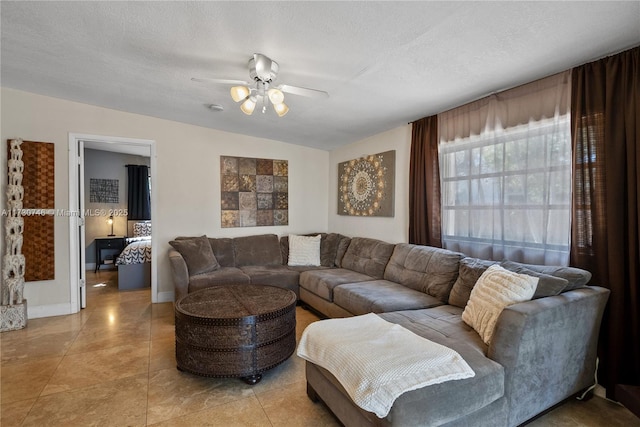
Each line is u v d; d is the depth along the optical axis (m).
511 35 1.93
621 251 2.07
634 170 2.01
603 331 2.18
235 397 2.18
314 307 3.73
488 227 2.91
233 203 4.76
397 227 4.00
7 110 3.53
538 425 1.92
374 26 1.94
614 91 2.09
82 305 4.02
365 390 1.47
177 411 2.03
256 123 4.23
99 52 2.58
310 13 1.86
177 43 2.33
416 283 3.11
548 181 2.47
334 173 5.32
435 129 3.43
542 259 2.52
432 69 2.43
